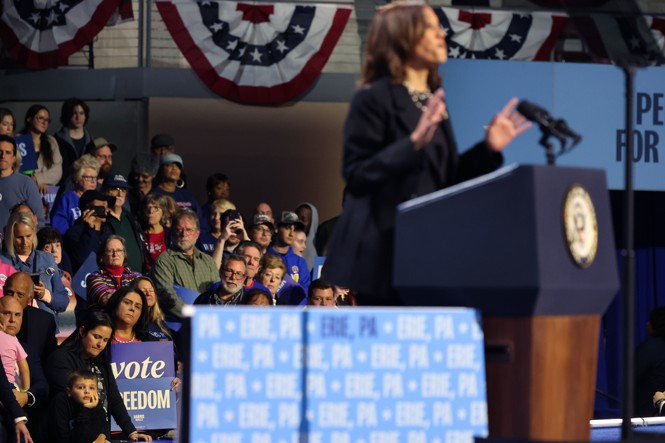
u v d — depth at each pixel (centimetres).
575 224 344
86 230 1069
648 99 994
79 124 1296
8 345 855
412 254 353
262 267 1113
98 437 853
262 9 1466
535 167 333
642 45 592
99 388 881
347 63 1516
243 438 331
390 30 392
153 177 1238
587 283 348
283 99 1484
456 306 355
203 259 1088
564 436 351
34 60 1445
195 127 1503
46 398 866
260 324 336
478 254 340
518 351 343
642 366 950
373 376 344
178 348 1018
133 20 1464
